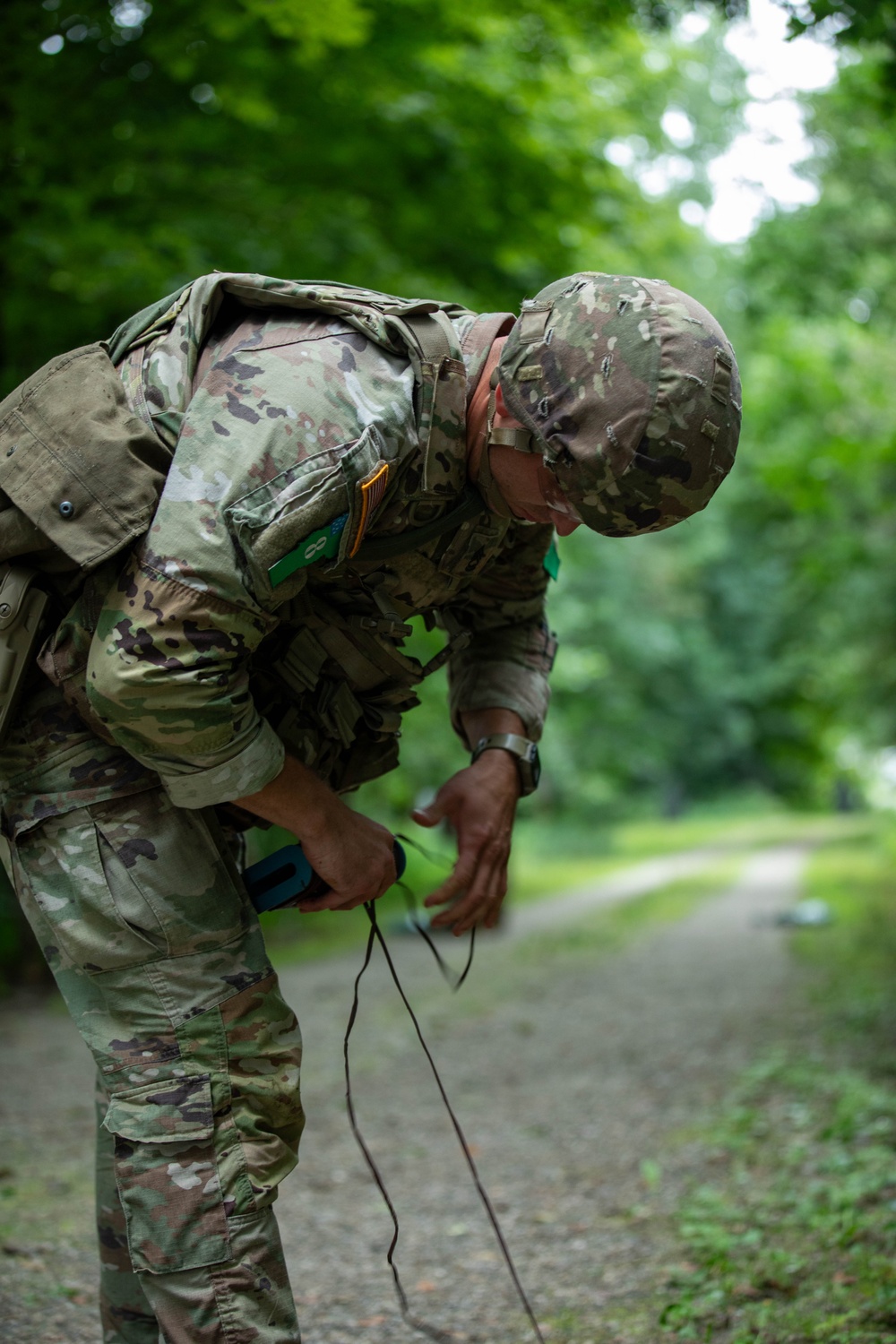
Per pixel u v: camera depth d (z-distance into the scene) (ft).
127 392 5.29
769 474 52.37
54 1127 14.79
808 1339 7.64
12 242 21.29
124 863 5.32
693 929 41.24
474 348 5.52
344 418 5.02
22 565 5.26
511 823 6.62
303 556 4.95
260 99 22.75
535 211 27.48
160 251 23.07
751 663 118.11
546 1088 16.92
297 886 5.61
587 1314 8.51
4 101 20.08
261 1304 5.19
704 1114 14.65
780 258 40.37
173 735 4.94
